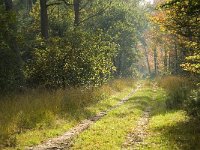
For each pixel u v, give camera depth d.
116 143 11.30
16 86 21.84
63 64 24.92
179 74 39.81
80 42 25.98
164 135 12.08
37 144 11.72
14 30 22.72
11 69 21.53
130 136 12.52
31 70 24.94
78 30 27.25
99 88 26.94
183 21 17.08
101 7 47.53
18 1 43.88
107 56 29.50
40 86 24.16
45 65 24.80
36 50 25.61
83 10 46.50
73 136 12.76
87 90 24.06
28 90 22.70
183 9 13.51
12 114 14.34
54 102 17.94
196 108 14.60
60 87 24.73
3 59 21.09
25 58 30.09
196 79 22.20
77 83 25.16
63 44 25.70
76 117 16.52
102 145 11.02
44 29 28.95
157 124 14.23
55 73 24.75
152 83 43.03
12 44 22.45
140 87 39.00
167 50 48.31
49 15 36.19
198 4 12.66
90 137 12.21
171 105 18.36
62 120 15.48
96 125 14.51
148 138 11.92
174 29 18.45
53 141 12.14
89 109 19.16
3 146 11.23
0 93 20.44
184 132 12.33
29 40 31.77
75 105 19.25
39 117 15.04
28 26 35.69
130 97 26.25
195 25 16.91
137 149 10.45
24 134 12.63
